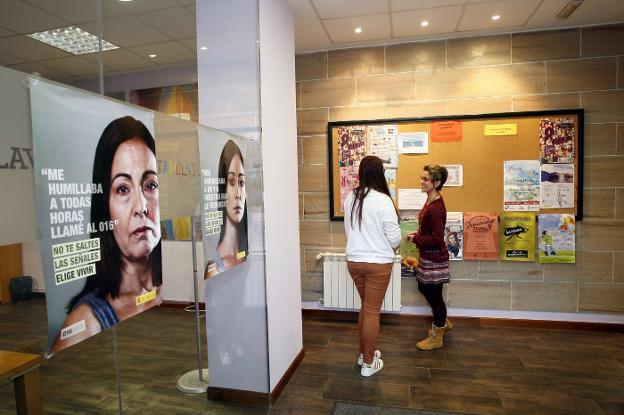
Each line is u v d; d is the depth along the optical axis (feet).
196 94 6.45
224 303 7.25
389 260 7.82
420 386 7.77
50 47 4.09
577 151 10.33
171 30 5.90
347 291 11.45
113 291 3.47
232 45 6.86
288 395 7.55
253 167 7.04
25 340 4.35
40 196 2.79
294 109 8.86
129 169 3.71
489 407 6.99
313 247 12.01
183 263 8.39
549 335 10.22
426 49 10.98
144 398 6.86
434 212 8.82
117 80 5.26
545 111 10.37
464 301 11.17
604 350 9.25
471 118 10.78
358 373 8.38
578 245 10.52
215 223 5.87
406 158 11.22
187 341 8.58
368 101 11.42
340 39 10.82
